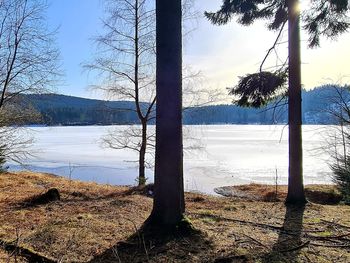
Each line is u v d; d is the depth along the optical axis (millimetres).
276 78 9414
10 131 15641
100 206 8398
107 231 6070
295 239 5738
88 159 37031
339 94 13586
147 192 11383
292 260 4781
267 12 9688
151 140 15117
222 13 9750
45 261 4668
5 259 4523
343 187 13219
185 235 5621
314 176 25000
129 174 25484
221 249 5160
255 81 9477
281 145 56625
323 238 5766
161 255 4941
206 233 5770
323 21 9367
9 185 11953
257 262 4699
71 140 72625
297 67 9086
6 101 15211
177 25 5734
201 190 18172
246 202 10102
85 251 5113
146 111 14805
